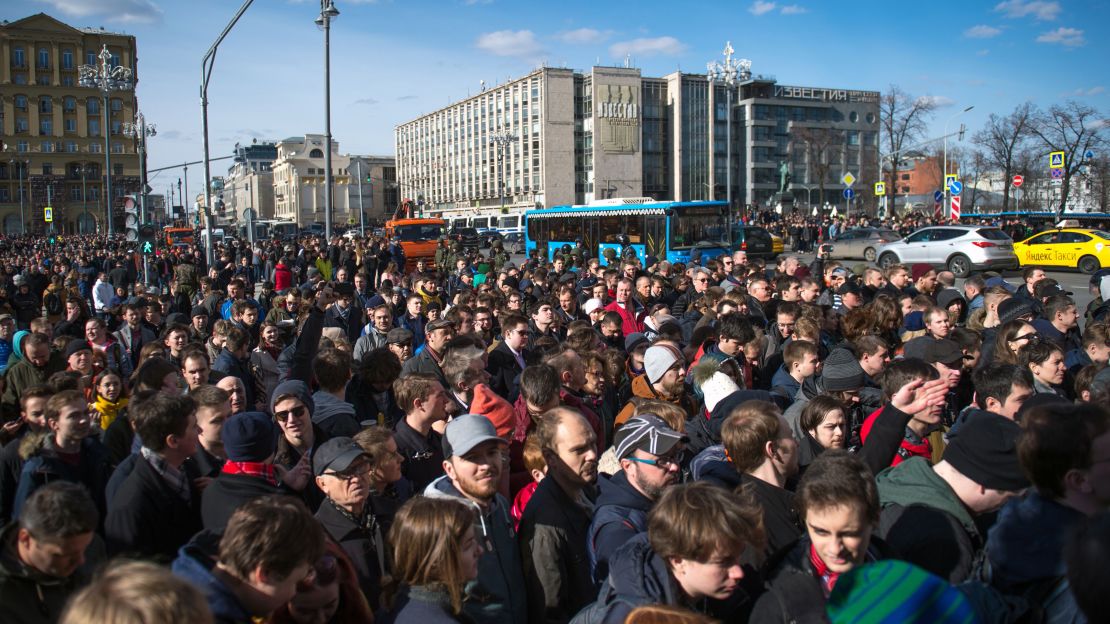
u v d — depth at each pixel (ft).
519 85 327.06
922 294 29.71
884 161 185.26
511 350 23.36
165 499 12.38
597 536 11.13
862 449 12.42
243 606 8.46
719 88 329.72
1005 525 8.88
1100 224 132.16
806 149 302.25
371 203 428.15
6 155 323.98
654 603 8.64
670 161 330.34
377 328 27.81
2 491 14.35
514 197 334.44
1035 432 8.80
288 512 8.80
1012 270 91.66
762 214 185.26
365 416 19.44
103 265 90.33
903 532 9.80
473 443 11.21
